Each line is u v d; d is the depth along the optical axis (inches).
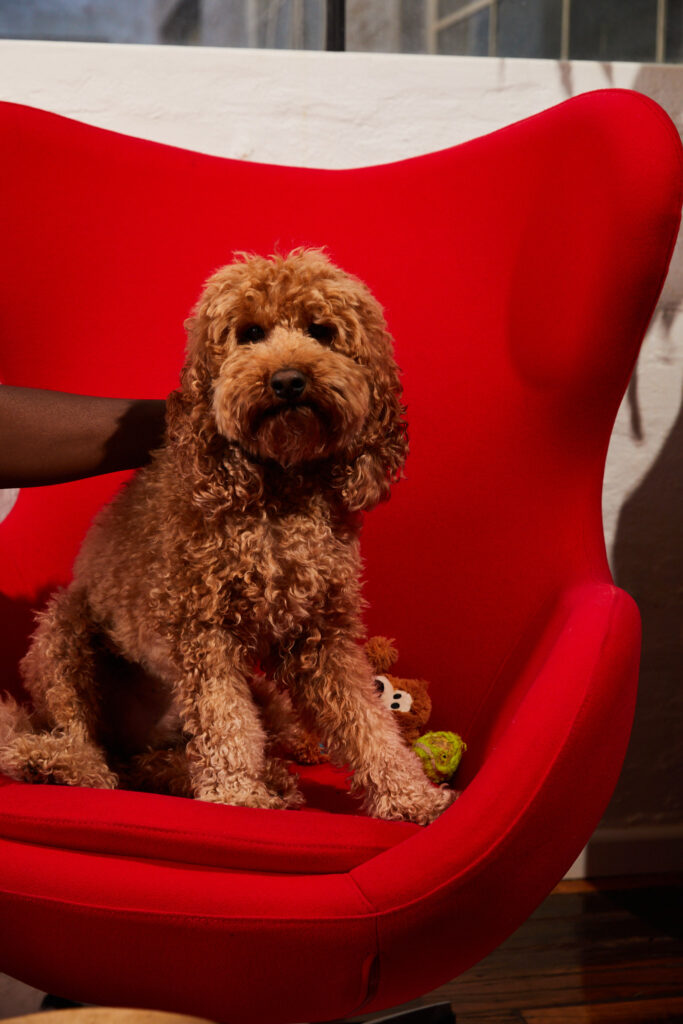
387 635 60.7
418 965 38.6
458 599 57.9
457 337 58.7
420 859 37.5
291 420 44.8
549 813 39.6
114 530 52.1
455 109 74.9
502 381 56.5
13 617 59.6
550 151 54.6
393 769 47.2
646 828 84.1
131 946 36.3
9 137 60.1
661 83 76.4
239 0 76.0
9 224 60.0
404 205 61.1
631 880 82.6
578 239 51.6
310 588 47.8
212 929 35.6
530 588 54.4
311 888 36.5
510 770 39.7
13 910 36.9
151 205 61.9
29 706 57.3
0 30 74.0
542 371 53.8
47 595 61.4
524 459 55.2
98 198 61.3
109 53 71.7
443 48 78.2
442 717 58.9
